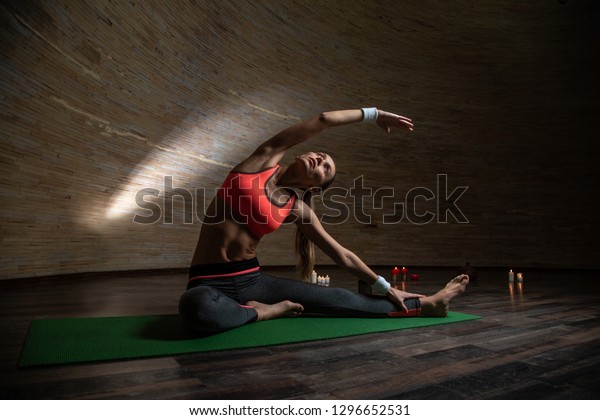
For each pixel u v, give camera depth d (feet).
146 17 19.71
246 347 5.87
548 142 33.06
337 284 16.88
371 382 4.46
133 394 4.03
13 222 14.20
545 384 4.43
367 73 32.14
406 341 6.42
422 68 33.63
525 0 34.06
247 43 26.05
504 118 33.91
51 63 15.31
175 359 5.26
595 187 31.55
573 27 33.19
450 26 33.96
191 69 22.82
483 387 4.33
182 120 22.61
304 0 28.86
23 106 14.32
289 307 7.75
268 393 4.10
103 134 18.21
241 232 7.13
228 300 6.61
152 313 8.77
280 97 28.17
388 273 25.57
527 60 33.99
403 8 33.04
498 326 7.76
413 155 33.06
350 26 31.32
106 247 18.71
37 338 6.18
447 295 8.46
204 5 23.11
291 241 29.19
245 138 26.45
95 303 10.28
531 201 32.81
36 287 13.84
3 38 13.34
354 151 31.48
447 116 33.78
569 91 33.04
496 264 32.50
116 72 18.53
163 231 21.93
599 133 31.89
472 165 33.58
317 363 5.16
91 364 5.00
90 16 16.79
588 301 11.87
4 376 4.50
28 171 14.71
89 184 17.66
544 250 32.07
